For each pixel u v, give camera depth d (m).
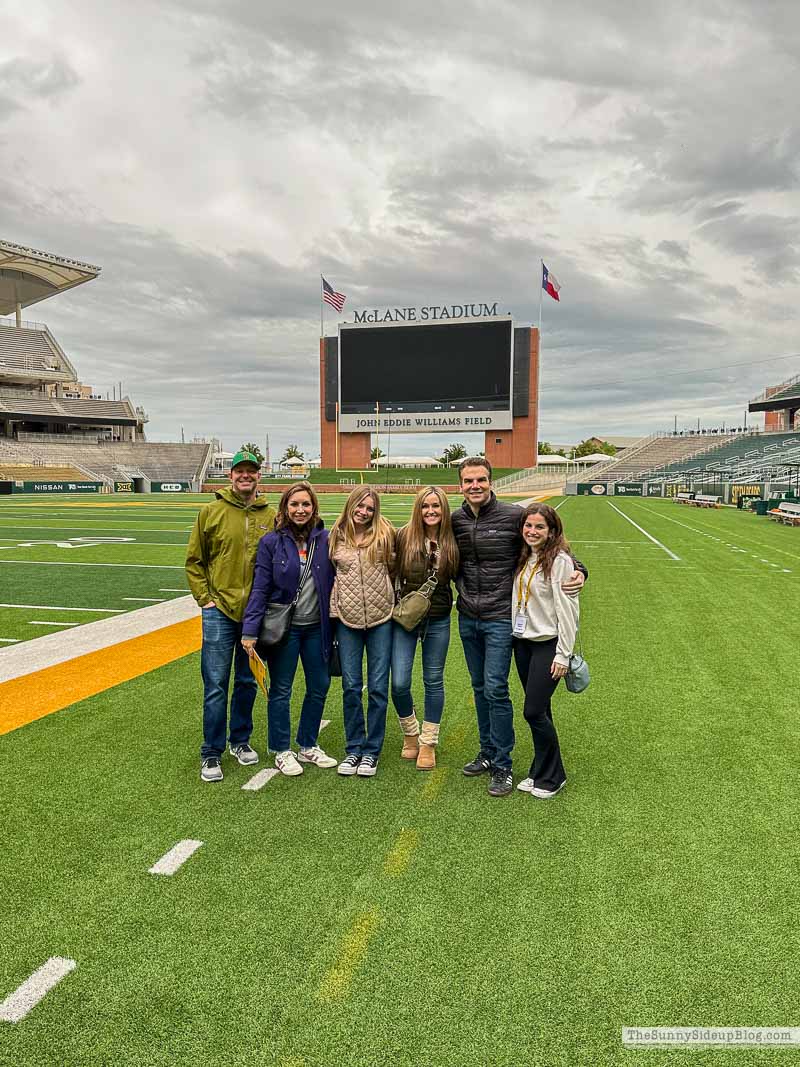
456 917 2.68
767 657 6.69
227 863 3.06
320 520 4.09
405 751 4.27
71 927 2.62
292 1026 2.15
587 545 17.23
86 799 3.70
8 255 58.94
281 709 4.05
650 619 8.45
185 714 5.09
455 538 3.87
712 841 3.27
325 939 2.55
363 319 65.19
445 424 63.00
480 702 4.01
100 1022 2.17
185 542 17.70
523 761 4.24
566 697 5.50
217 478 71.12
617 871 3.00
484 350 61.53
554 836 3.31
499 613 3.73
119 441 71.44
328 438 67.44
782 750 4.40
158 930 2.61
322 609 4.01
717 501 36.31
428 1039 2.10
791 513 23.94
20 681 5.88
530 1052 2.06
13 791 3.80
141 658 6.65
